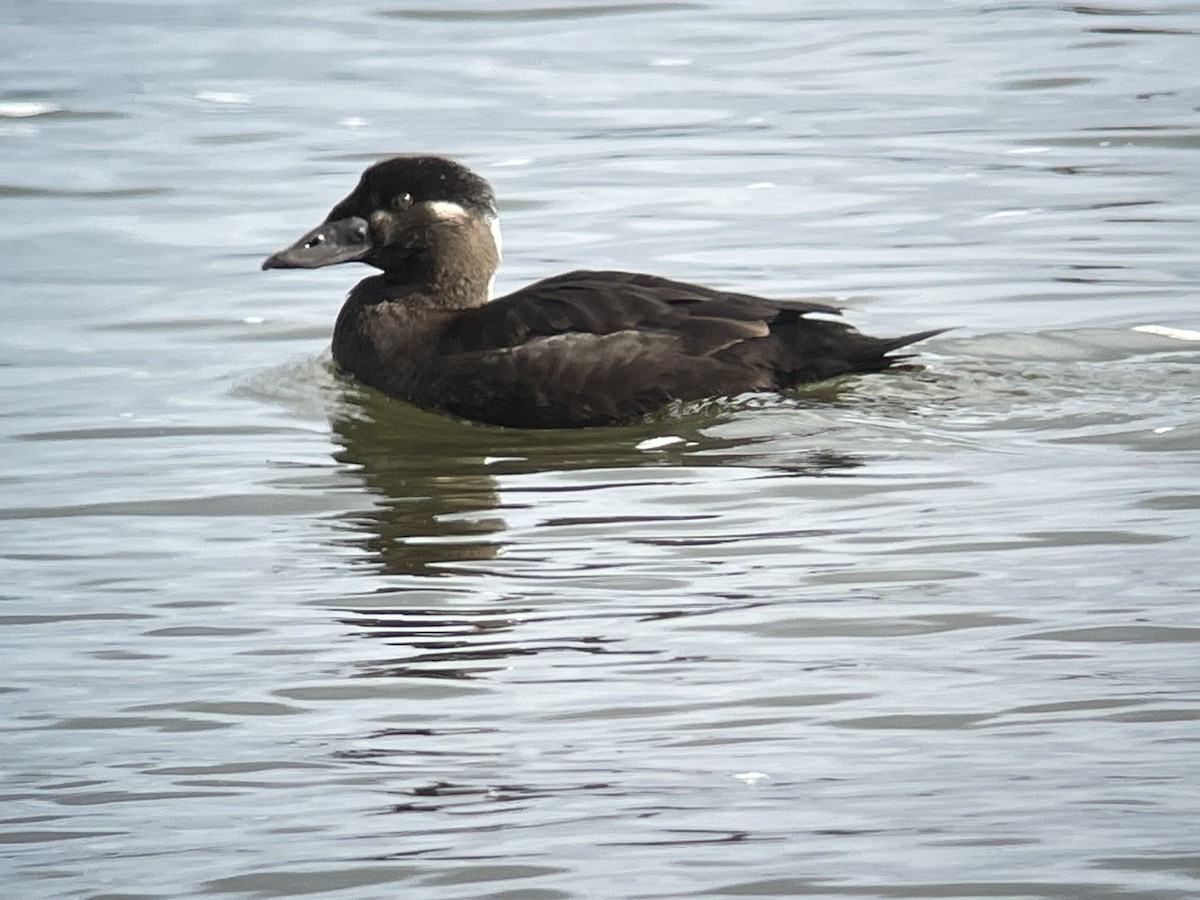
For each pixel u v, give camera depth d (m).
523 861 8.38
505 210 19.53
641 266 17.81
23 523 12.47
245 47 25.52
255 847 8.56
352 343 15.33
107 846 8.61
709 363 14.13
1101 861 8.22
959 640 10.38
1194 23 25.66
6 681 10.23
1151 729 9.34
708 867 8.27
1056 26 25.75
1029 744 9.26
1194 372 14.65
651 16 26.67
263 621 10.89
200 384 15.23
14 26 26.58
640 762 9.23
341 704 9.90
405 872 8.32
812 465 13.04
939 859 8.27
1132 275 17.14
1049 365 14.85
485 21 26.52
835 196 19.69
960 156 20.83
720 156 21.03
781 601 10.93
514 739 9.48
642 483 12.88
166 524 12.42
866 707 9.68
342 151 21.41
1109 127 21.59
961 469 12.84
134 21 26.84
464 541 11.98
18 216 19.59
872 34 25.66
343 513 12.54
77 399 14.85
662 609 10.88
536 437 14.00
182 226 19.22
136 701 9.98
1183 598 10.75
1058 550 11.49
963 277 17.27
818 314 16.31
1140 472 12.66
